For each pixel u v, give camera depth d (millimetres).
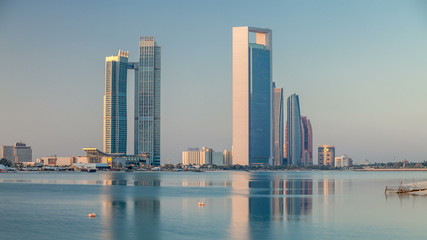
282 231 121312
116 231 122312
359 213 152375
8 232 121688
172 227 127625
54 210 164375
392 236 114625
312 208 166750
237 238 113062
